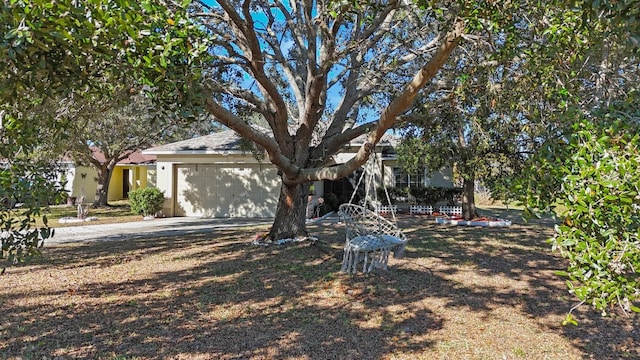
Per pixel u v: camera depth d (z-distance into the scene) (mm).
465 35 3457
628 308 1636
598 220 1620
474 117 6262
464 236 10820
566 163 1880
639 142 1678
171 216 17297
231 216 17266
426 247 8977
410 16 6879
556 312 4855
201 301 5207
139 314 4742
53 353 3693
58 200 3148
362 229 6324
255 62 6523
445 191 17422
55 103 3178
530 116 3914
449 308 4961
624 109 2033
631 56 2719
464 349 3828
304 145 9156
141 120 17750
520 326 4410
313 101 8336
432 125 7559
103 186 21594
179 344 3902
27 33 1758
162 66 2309
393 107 4445
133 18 2074
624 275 1631
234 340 4004
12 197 2744
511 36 3230
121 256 8250
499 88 4660
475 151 10039
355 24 7957
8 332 4191
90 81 2596
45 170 3176
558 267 7121
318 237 10234
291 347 3842
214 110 4715
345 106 9336
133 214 18000
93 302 5195
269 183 17125
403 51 8555
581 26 2537
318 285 5883
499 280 6238
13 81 2145
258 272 6656
